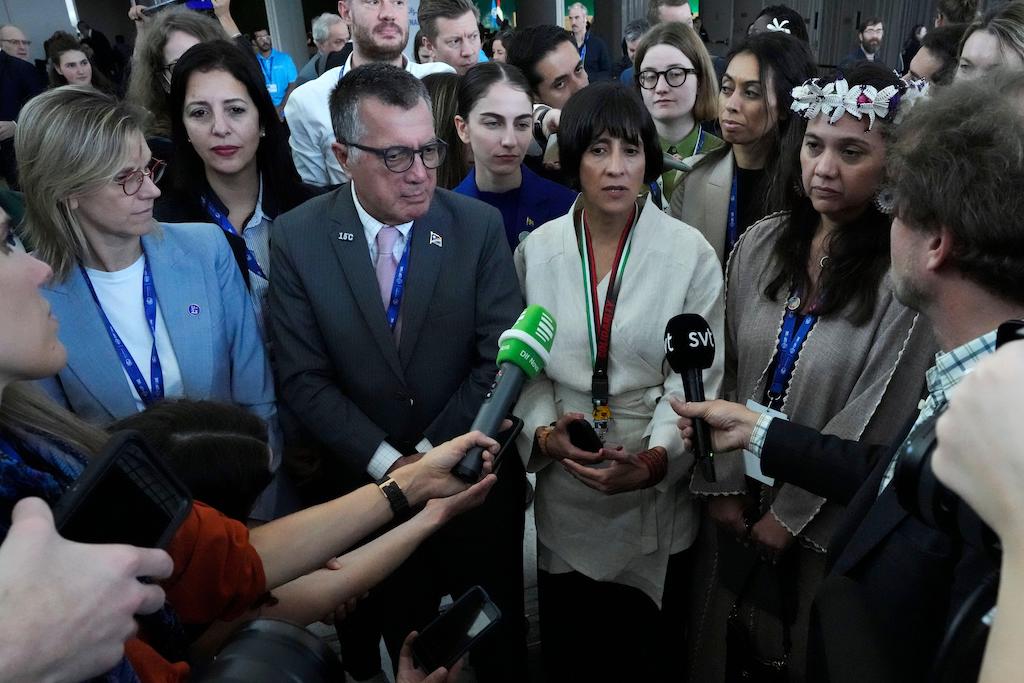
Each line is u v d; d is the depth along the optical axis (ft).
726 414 5.03
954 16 13.60
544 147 9.93
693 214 8.83
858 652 2.54
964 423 1.56
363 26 11.24
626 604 6.84
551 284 6.35
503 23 31.58
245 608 3.91
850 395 5.23
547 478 6.48
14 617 1.87
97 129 5.19
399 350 6.16
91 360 5.61
